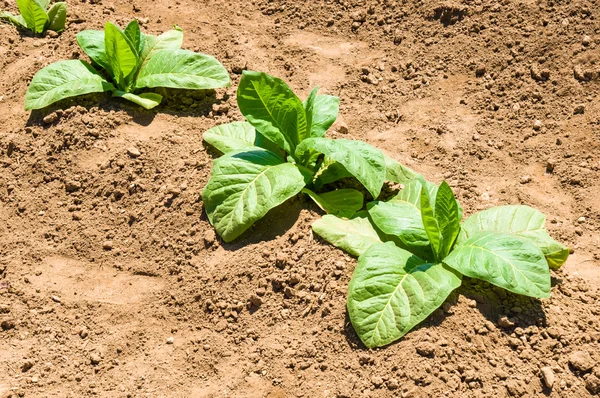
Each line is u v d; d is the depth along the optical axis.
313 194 2.82
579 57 3.19
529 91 3.16
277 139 2.83
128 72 3.02
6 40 3.19
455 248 2.68
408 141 3.06
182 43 3.23
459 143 3.06
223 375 2.58
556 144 3.04
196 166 2.90
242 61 3.20
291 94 2.80
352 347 2.59
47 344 2.64
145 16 3.36
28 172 2.92
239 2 3.44
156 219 2.83
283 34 3.35
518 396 2.52
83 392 2.56
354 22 3.39
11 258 2.78
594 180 2.96
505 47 3.25
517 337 2.60
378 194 2.77
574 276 2.74
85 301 2.70
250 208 2.76
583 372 2.55
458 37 3.30
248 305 2.68
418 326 2.59
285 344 2.61
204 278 2.72
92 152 2.93
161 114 3.02
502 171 3.00
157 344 2.64
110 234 2.82
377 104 3.16
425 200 2.62
